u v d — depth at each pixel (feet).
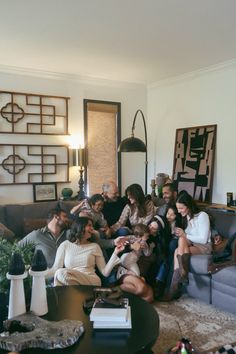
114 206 13.64
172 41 12.30
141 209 12.61
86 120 17.42
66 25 10.83
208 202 15.53
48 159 16.51
